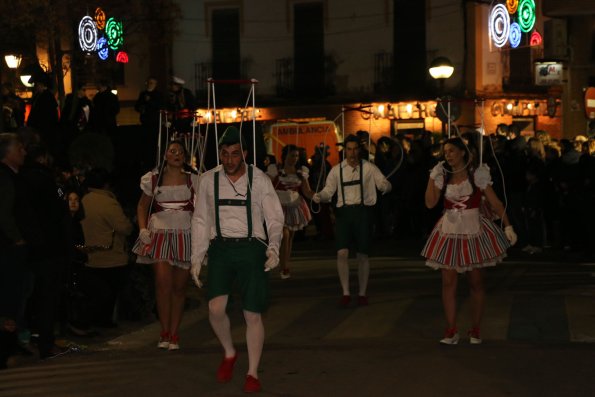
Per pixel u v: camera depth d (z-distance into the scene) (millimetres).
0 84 12516
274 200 6957
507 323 9562
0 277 8008
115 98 16641
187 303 11531
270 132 26703
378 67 30828
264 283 6840
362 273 10984
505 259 15484
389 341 8758
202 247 6980
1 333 7953
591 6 15672
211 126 14234
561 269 13859
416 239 19281
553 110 29875
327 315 10469
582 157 15398
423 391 6508
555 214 16703
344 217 10945
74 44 24922
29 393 6781
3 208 7867
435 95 29844
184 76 32781
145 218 8547
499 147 17125
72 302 9523
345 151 11016
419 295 11531
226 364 6992
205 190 6992
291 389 6688
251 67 32312
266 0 32031
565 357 7523
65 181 9562
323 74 31516
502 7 27344
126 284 10500
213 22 32562
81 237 9477
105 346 9352
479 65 29656
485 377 6863
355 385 6738
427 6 30156
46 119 15570
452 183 8273
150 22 28828
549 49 28656
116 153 15047
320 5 31484
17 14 21000
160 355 8180
